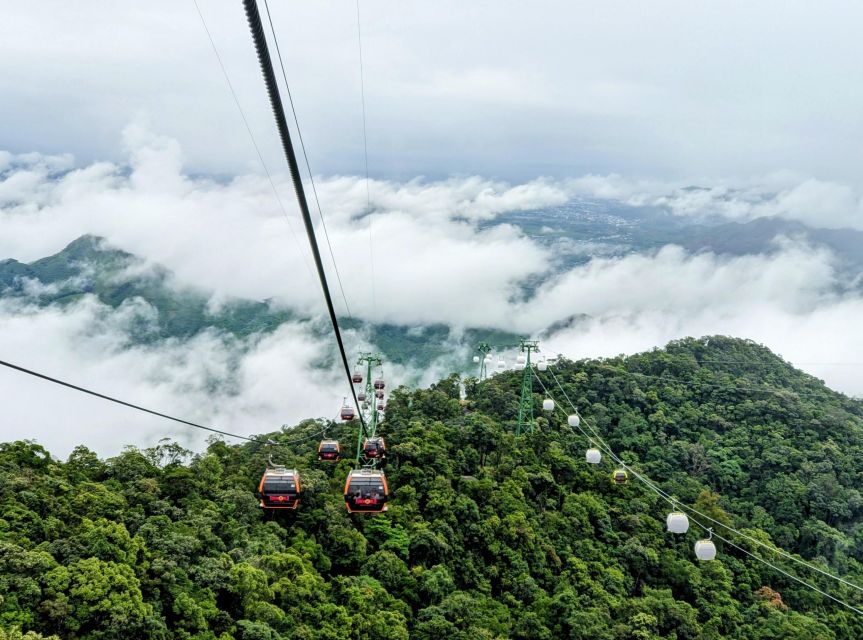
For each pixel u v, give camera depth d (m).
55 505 44.72
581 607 52.19
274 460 64.31
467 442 73.31
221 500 54.44
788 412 94.88
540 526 62.44
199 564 44.16
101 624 35.66
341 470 66.50
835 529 73.50
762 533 70.00
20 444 54.25
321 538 54.72
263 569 45.97
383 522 57.41
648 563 60.88
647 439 88.12
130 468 54.62
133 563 40.00
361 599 46.78
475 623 48.03
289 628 42.22
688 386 103.94
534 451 74.19
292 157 8.62
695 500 74.62
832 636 54.69
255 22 7.07
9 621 32.72
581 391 98.06
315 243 10.11
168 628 38.84
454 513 59.84
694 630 53.50
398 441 70.88
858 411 109.31
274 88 7.79
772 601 59.69
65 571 36.22
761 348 127.88
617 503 69.19
